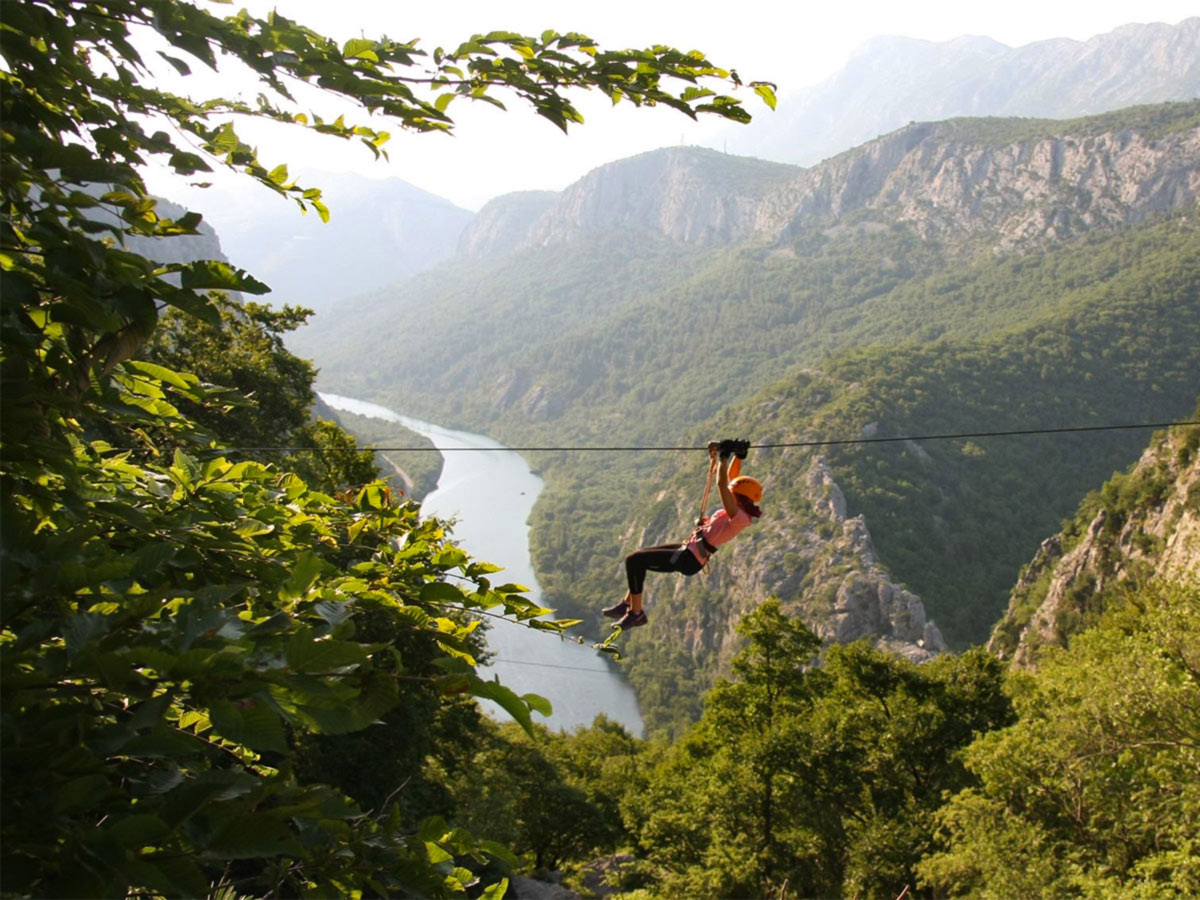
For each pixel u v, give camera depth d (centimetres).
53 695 286
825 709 3722
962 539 15112
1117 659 2161
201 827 274
